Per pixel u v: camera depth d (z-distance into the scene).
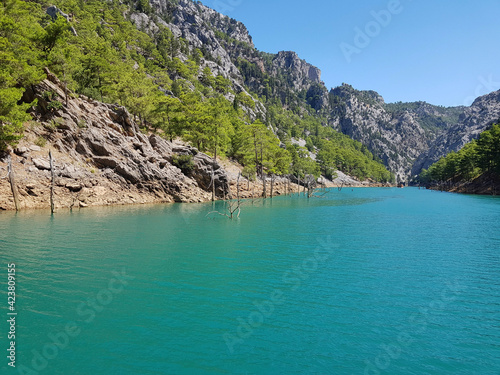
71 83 75.25
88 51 116.44
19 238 33.31
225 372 12.60
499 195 128.25
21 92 53.97
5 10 67.94
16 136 50.81
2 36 59.94
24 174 52.38
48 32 70.06
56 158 58.62
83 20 164.25
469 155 160.25
